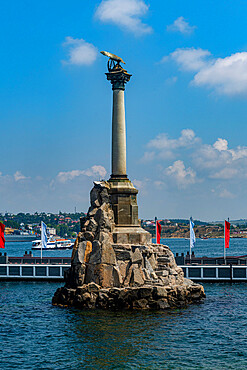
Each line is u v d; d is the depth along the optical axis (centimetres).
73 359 4172
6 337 4862
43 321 5456
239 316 5666
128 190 6688
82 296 6019
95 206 6656
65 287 6500
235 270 8612
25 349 4469
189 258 9831
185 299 6278
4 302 6762
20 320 5547
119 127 6744
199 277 8681
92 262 6200
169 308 6000
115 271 6134
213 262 9312
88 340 4691
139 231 6612
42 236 10288
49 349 4450
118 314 5675
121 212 6650
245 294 7212
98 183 6675
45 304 6519
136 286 6053
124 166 6794
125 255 6244
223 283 8481
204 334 4900
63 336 4841
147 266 6278
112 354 4284
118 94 6738
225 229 9419
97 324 5244
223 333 4941
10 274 9406
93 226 6425
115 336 4809
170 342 4622
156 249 6669
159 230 9350
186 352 4344
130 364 4044
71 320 5444
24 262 10094
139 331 4978
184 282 6781
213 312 5859
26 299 7000
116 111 6750
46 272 9294
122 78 6712
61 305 6253
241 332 4978
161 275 6334
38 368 3975
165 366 3994
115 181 6738
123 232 6512
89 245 6306
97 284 6131
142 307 5916
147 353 4309
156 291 5959
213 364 4044
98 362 4091
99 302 5978
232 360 4141
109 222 6469
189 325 5231
